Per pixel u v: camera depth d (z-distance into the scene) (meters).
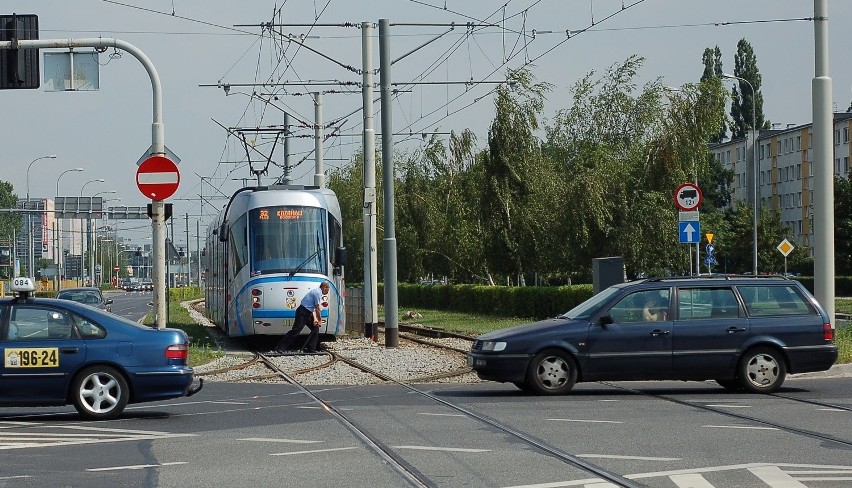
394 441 18.06
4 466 15.90
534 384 25.62
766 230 106.31
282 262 44.00
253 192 45.66
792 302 26.09
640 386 28.27
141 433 19.53
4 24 32.53
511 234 67.94
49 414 22.91
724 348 25.67
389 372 33.19
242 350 45.19
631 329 25.67
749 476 14.23
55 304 21.94
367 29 46.06
